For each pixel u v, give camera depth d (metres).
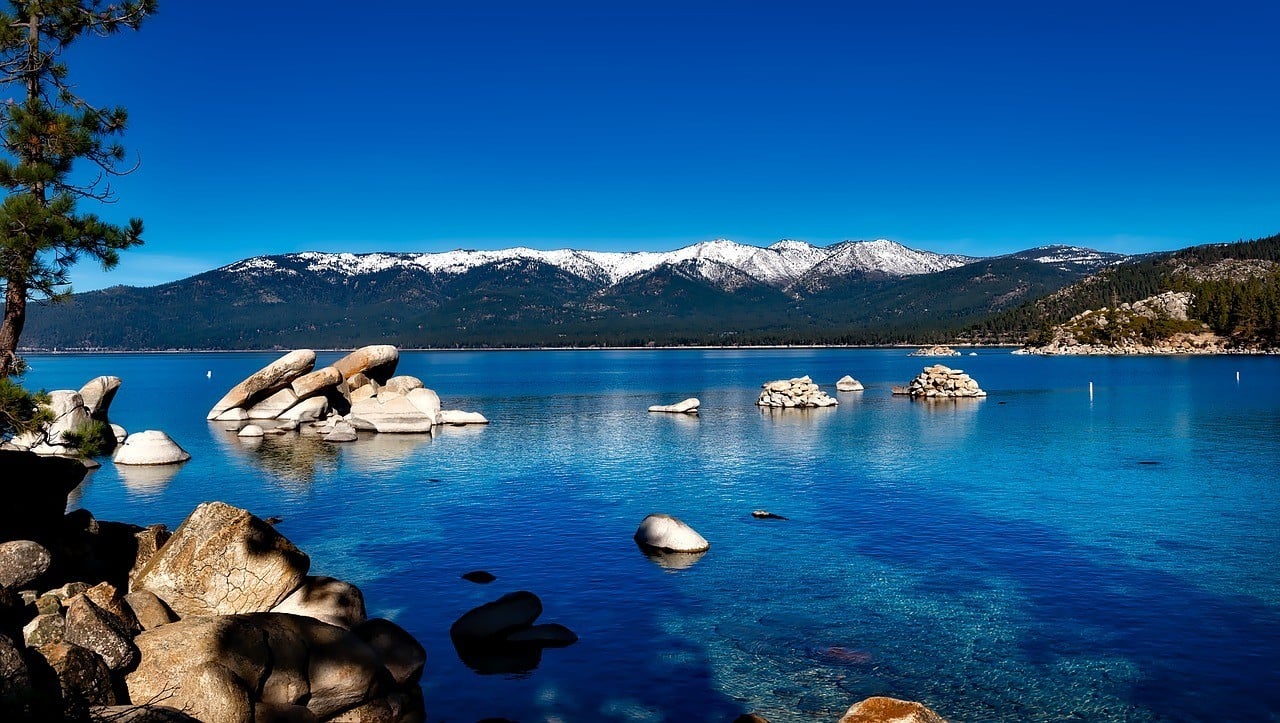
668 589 24.70
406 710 16.22
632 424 75.31
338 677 14.85
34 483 19.36
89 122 17.88
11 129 16.84
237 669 13.59
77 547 18.86
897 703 13.69
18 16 18.09
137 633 15.00
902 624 21.55
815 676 18.36
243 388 76.88
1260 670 18.45
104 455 55.28
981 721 16.17
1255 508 35.34
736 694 17.47
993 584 24.94
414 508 36.94
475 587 25.02
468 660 19.25
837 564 27.27
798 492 40.06
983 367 196.88
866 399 103.94
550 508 36.78
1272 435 61.41
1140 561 27.23
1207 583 24.81
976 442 59.31
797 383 94.50
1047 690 17.52
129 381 180.25
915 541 30.16
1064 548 28.97
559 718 16.34
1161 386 119.00
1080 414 80.06
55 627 13.33
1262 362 196.12
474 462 51.47
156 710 12.09
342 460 52.59
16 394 15.57
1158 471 45.31
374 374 84.50
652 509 36.34
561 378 178.88
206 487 42.62
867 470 46.75
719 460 51.44
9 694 10.76
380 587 25.03
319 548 29.77
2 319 16.25
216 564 17.67
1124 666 18.72
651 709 16.77
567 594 24.31
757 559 27.94
